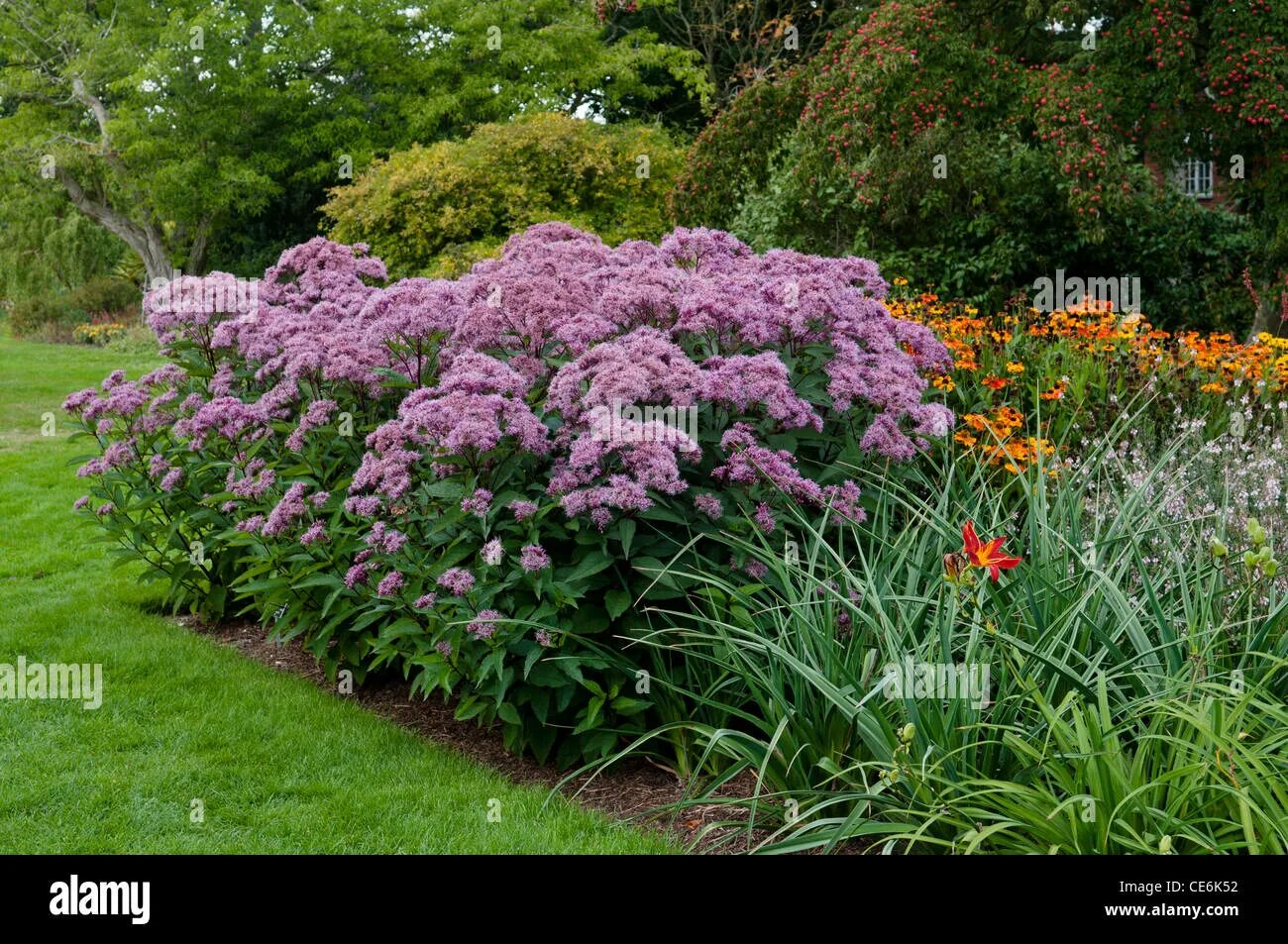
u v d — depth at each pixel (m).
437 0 21.61
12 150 23.83
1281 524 4.42
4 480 8.75
